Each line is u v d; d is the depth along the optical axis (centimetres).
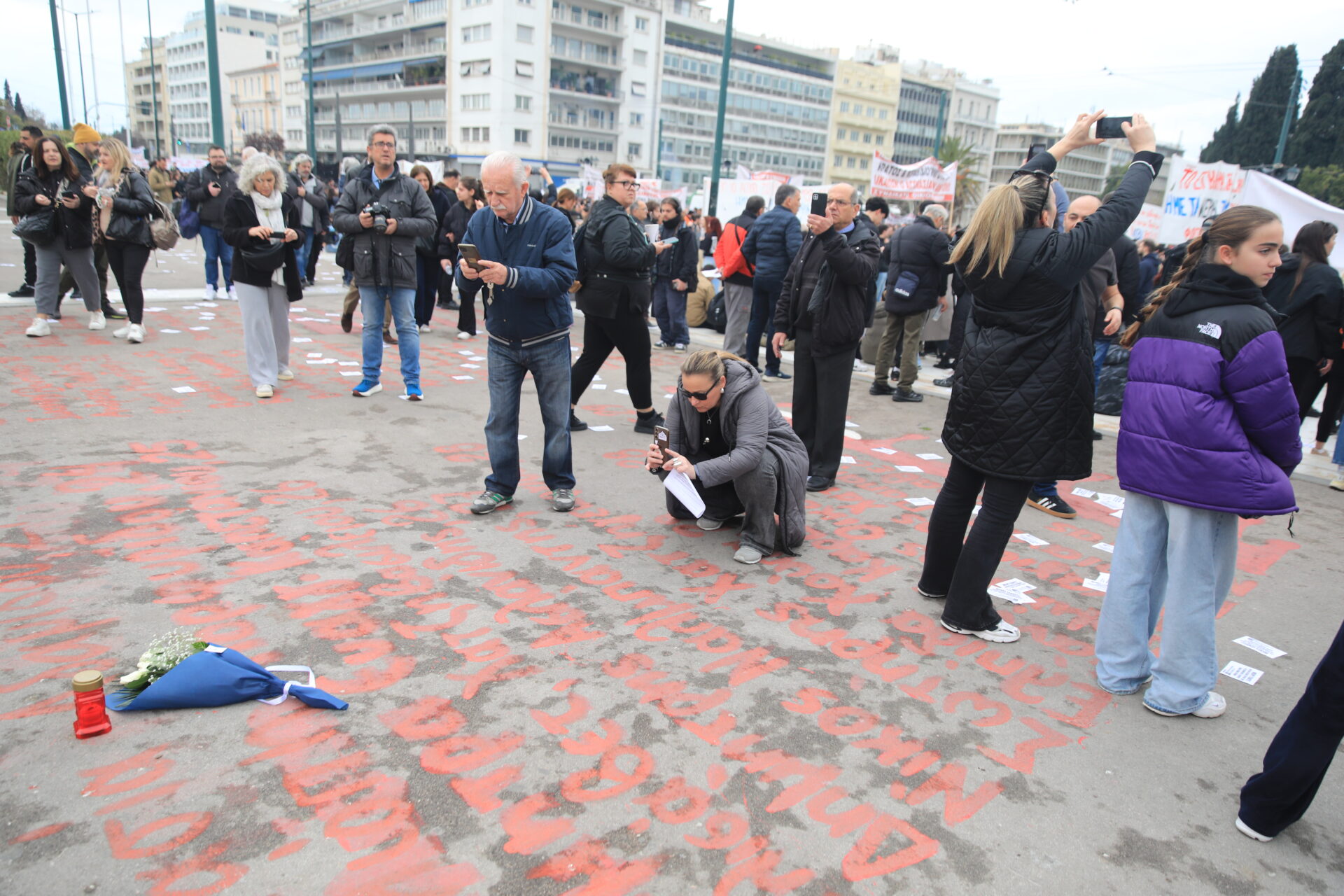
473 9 5897
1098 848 218
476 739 244
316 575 344
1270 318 251
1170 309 269
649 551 394
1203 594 273
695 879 197
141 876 188
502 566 365
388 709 256
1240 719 287
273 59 10562
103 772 220
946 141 7706
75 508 394
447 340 913
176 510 401
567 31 6172
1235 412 258
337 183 2406
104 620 296
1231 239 252
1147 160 284
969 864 209
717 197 1772
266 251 585
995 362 299
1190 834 227
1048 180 293
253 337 602
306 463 482
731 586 362
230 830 203
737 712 267
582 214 1423
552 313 407
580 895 190
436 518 415
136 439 503
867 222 488
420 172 994
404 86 6575
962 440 315
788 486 384
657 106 6794
